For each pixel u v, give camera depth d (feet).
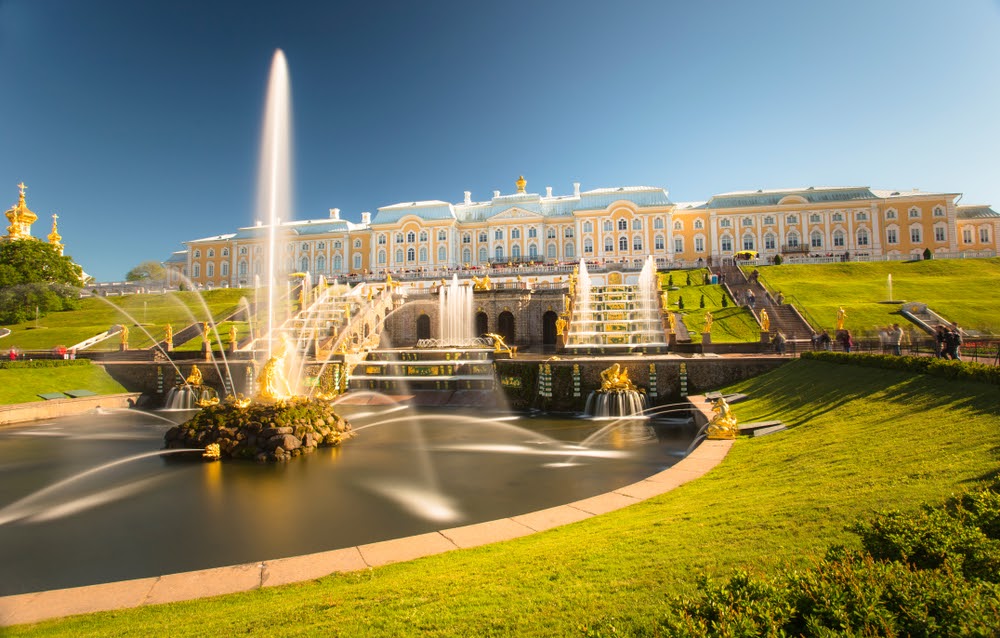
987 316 141.18
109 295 275.39
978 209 312.50
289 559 34.68
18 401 116.78
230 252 373.61
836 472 40.60
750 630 15.21
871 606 15.62
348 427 89.35
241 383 134.72
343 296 198.18
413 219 332.39
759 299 172.04
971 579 17.94
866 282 192.24
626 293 179.32
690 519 35.42
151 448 82.53
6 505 55.88
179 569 39.86
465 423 100.58
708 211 310.45
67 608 28.37
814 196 304.71
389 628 22.76
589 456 73.61
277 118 94.99
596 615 22.24
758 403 84.07
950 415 46.80
